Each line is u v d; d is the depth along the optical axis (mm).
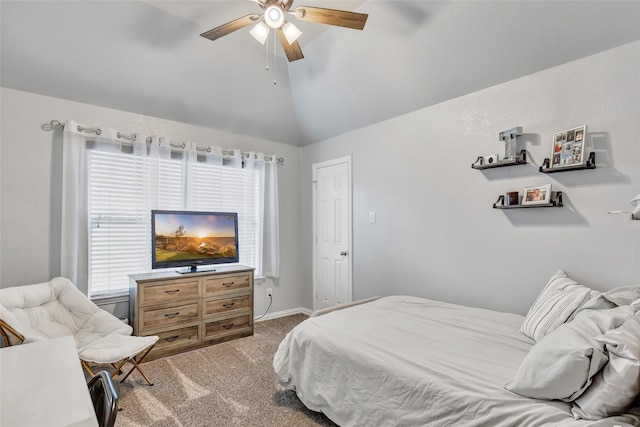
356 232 3773
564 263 2240
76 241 2768
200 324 3158
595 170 2104
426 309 2455
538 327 1765
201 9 2568
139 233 3188
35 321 2299
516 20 2197
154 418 1999
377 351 1700
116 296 3039
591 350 1051
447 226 2922
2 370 1175
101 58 2721
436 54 2633
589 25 2020
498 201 2539
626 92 1987
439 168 2984
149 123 3326
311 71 3410
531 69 2371
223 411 2076
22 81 2615
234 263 3750
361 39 2828
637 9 1861
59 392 1008
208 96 3408
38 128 2721
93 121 2994
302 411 2076
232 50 3104
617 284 2016
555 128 2273
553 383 1131
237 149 3846
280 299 4340
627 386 952
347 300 3838
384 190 3471
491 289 2625
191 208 3451
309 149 4500
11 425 819
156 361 2840
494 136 2607
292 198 4523
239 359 2893
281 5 1952
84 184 2857
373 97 3293
